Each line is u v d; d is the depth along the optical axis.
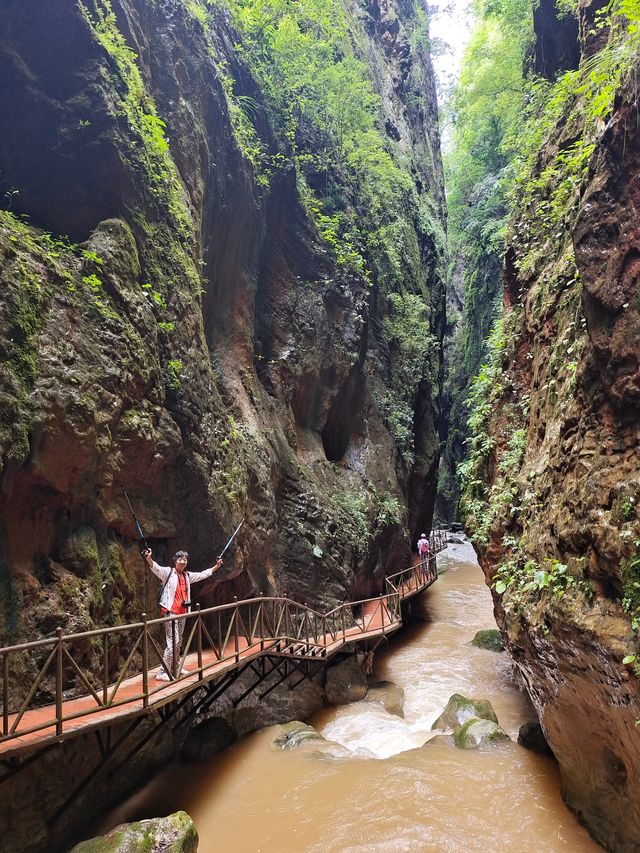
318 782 7.49
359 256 17.78
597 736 5.84
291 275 15.50
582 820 6.26
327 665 11.33
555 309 7.89
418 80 32.50
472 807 6.79
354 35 24.86
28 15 7.73
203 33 11.74
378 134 23.47
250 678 9.85
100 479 7.15
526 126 12.04
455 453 36.25
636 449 4.87
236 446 10.73
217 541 9.61
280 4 16.05
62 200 7.99
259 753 8.52
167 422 8.55
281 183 15.09
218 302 12.41
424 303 23.86
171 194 9.59
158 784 7.50
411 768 7.77
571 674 5.70
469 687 11.88
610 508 5.01
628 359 4.96
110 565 7.38
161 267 9.13
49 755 5.84
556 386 7.11
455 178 35.94
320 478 14.84
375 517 16.34
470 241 33.09
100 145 8.02
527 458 8.02
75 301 7.06
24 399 6.02
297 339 15.05
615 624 4.81
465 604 19.91
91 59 8.16
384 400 19.19
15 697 5.67
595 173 5.63
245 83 14.32
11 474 5.86
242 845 6.29
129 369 7.63
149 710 5.84
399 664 13.53
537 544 6.60
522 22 16.58
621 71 5.50
